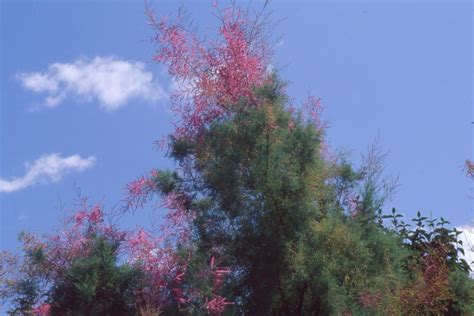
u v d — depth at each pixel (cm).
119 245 992
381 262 957
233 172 932
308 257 916
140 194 1000
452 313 969
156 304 913
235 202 944
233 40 991
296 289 934
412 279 951
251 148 937
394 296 878
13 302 972
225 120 958
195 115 989
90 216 1008
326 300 916
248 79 980
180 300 899
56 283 984
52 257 988
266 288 927
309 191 923
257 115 928
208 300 883
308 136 928
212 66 997
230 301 909
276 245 924
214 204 977
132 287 956
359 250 920
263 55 1005
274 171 919
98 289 954
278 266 926
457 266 1051
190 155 991
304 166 929
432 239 1088
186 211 991
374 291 895
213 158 967
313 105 1042
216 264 908
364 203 1008
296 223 923
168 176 995
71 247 996
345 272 936
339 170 1021
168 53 1001
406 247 1084
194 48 1005
